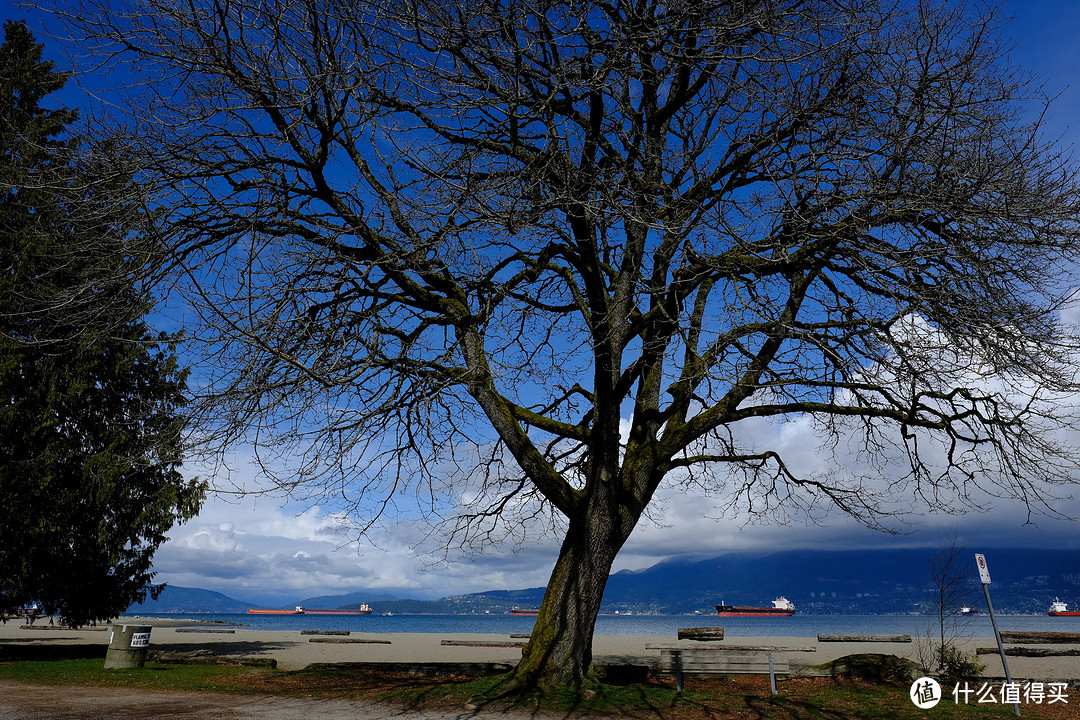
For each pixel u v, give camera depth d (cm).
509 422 1034
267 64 835
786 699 983
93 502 1509
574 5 844
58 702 955
